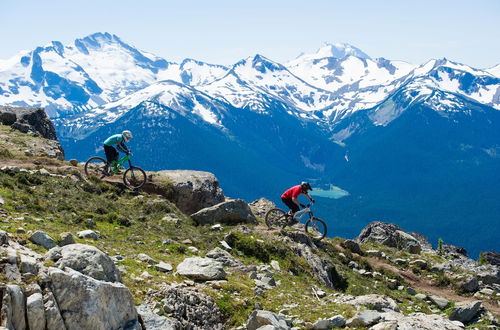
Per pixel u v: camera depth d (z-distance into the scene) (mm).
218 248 20766
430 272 31516
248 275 18938
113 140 28391
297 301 16984
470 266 35406
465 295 28625
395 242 37656
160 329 11625
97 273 11133
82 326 9727
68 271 10398
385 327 13570
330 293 21188
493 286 29922
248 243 23641
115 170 28750
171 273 16234
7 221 16234
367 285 26078
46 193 22422
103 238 18766
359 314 14773
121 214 23578
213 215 27328
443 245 43406
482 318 20359
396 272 30188
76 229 18781
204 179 34031
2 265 9781
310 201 28016
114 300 10664
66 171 27391
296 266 23375
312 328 14258
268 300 16312
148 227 22688
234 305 14750
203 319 13578
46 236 13555
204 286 15453
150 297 13281
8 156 28844
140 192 28953
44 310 9383
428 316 16672
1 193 20172
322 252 28281
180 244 21078
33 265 10219
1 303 8773
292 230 28797
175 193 31891
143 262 16594
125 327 10789
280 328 13047
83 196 23969
